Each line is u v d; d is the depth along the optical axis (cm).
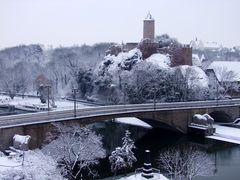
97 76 16375
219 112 12625
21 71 19438
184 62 17638
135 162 8094
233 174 7519
